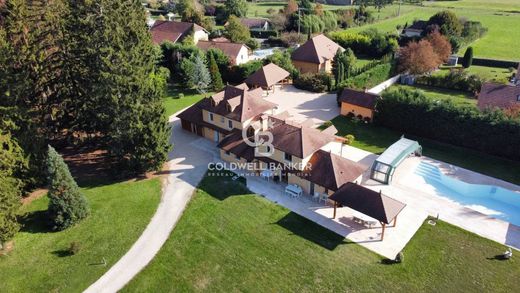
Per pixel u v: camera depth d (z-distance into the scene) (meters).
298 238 35.34
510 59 83.81
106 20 40.53
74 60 45.84
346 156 48.81
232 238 35.59
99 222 38.00
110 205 40.38
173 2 159.38
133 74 41.88
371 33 99.19
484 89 56.88
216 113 50.53
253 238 35.47
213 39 99.00
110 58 41.38
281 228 36.62
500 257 32.75
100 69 41.75
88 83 45.19
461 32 97.31
